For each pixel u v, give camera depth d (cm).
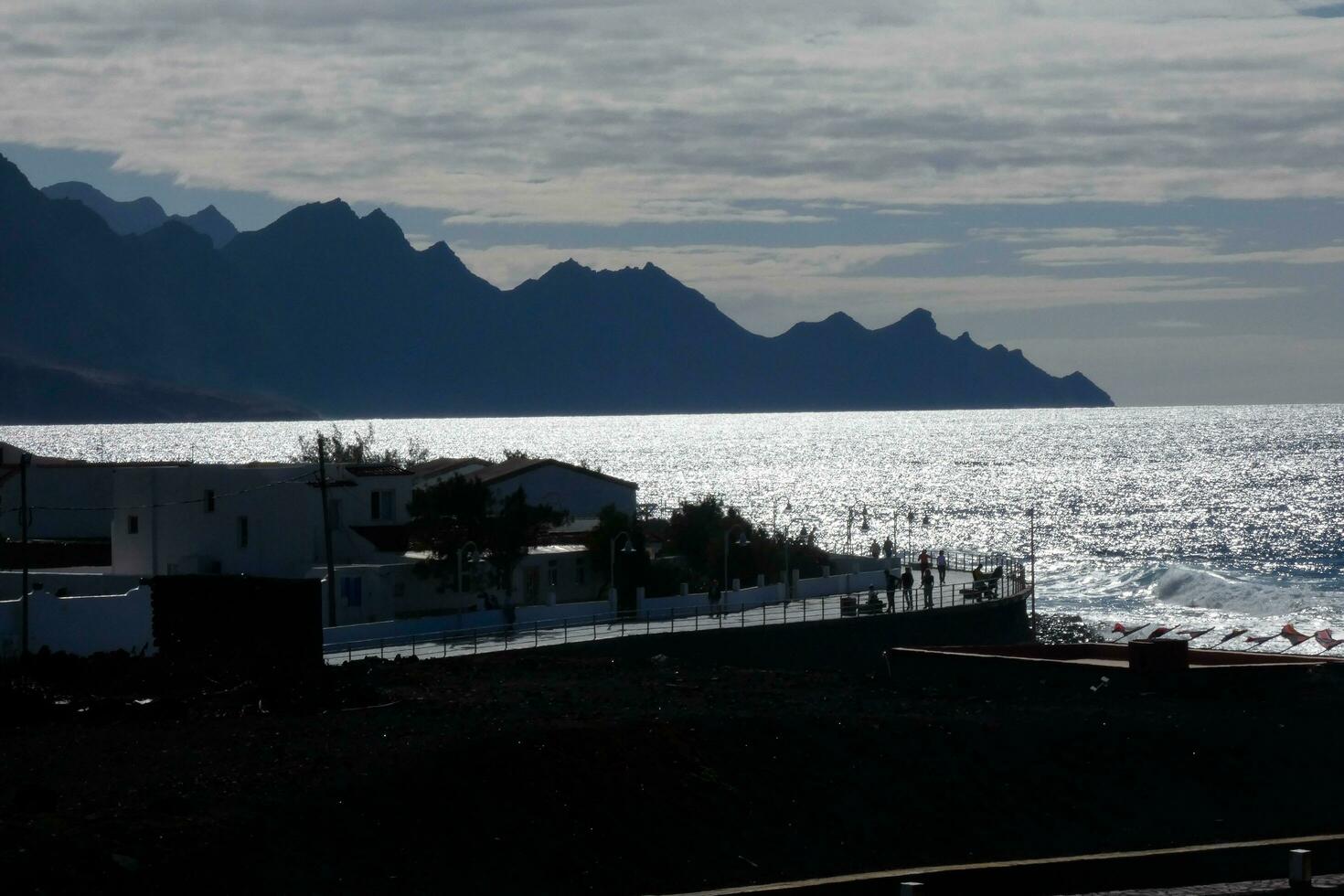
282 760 5031
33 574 10212
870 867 4988
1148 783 5928
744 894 3788
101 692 6450
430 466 14512
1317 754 6266
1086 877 4109
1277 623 14488
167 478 11012
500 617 9550
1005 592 12338
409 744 5291
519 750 5300
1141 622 14700
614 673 7812
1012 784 5819
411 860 4444
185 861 4084
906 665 8081
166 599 7806
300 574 10169
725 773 5522
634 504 14625
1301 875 4041
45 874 3825
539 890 4484
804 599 11462
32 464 13462
